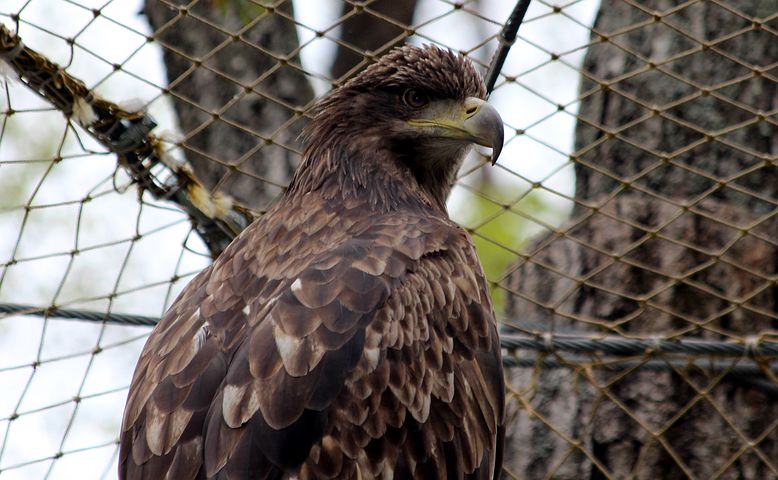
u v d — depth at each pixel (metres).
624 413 13.08
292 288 9.77
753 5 13.62
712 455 12.88
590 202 13.71
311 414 9.30
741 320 13.07
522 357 12.53
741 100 13.50
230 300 10.12
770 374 12.25
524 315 13.64
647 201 13.38
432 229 10.81
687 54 11.65
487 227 16.88
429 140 11.72
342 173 11.65
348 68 17.81
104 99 11.07
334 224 11.00
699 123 13.50
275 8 11.37
